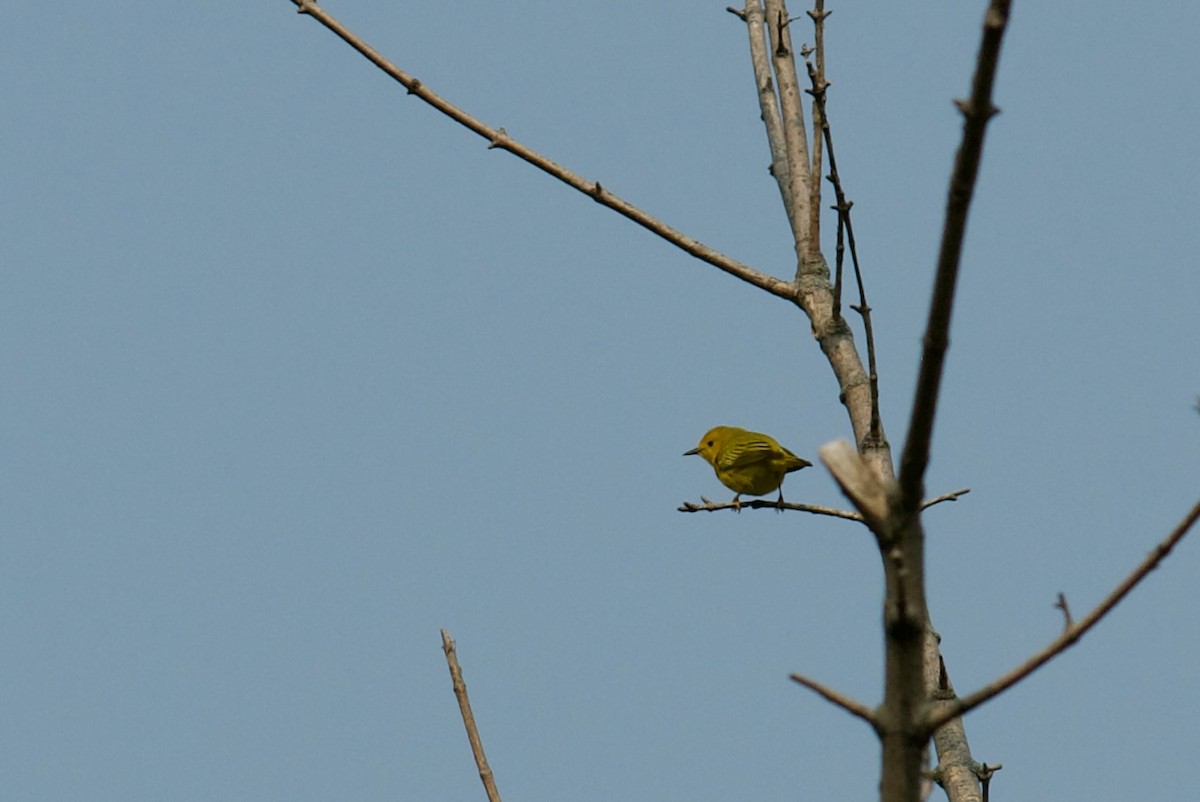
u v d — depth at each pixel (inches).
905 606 202.2
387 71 550.0
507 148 545.0
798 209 555.2
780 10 606.2
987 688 211.2
